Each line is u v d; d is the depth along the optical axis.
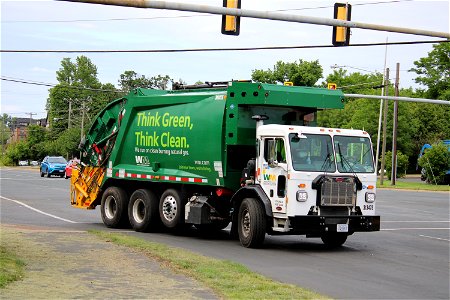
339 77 115.75
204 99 21.56
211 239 21.55
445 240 22.39
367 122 92.75
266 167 18.98
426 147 81.81
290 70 75.50
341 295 12.51
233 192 20.77
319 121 101.44
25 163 145.12
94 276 13.16
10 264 13.77
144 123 23.89
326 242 20.22
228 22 20.78
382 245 20.64
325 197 18.30
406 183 72.31
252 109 20.34
